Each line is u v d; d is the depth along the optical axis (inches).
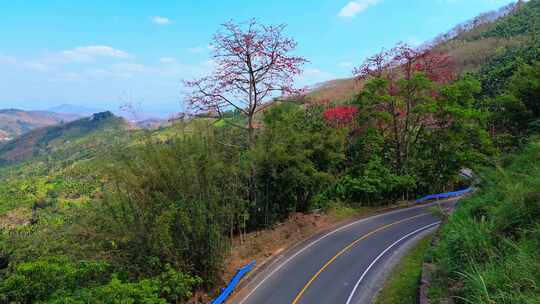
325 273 491.5
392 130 1050.1
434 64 1050.1
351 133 948.6
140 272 333.7
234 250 528.7
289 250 594.6
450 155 944.9
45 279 255.4
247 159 578.6
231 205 478.3
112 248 340.5
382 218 818.8
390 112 994.1
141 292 283.1
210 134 477.4
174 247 360.5
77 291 256.7
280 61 607.5
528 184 266.7
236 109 634.8
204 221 382.3
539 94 620.1
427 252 367.6
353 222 789.2
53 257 282.0
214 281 404.8
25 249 330.0
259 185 620.7
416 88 962.7
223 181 472.1
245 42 586.6
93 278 303.4
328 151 745.6
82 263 291.7
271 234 622.2
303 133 746.8
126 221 339.0
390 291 402.6
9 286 243.1
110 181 365.1
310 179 677.9
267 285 454.6
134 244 341.4
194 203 380.8
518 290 171.2
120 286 266.1
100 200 367.2
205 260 383.9
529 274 179.3
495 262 220.5
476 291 200.7
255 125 670.5
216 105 598.5
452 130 935.0
